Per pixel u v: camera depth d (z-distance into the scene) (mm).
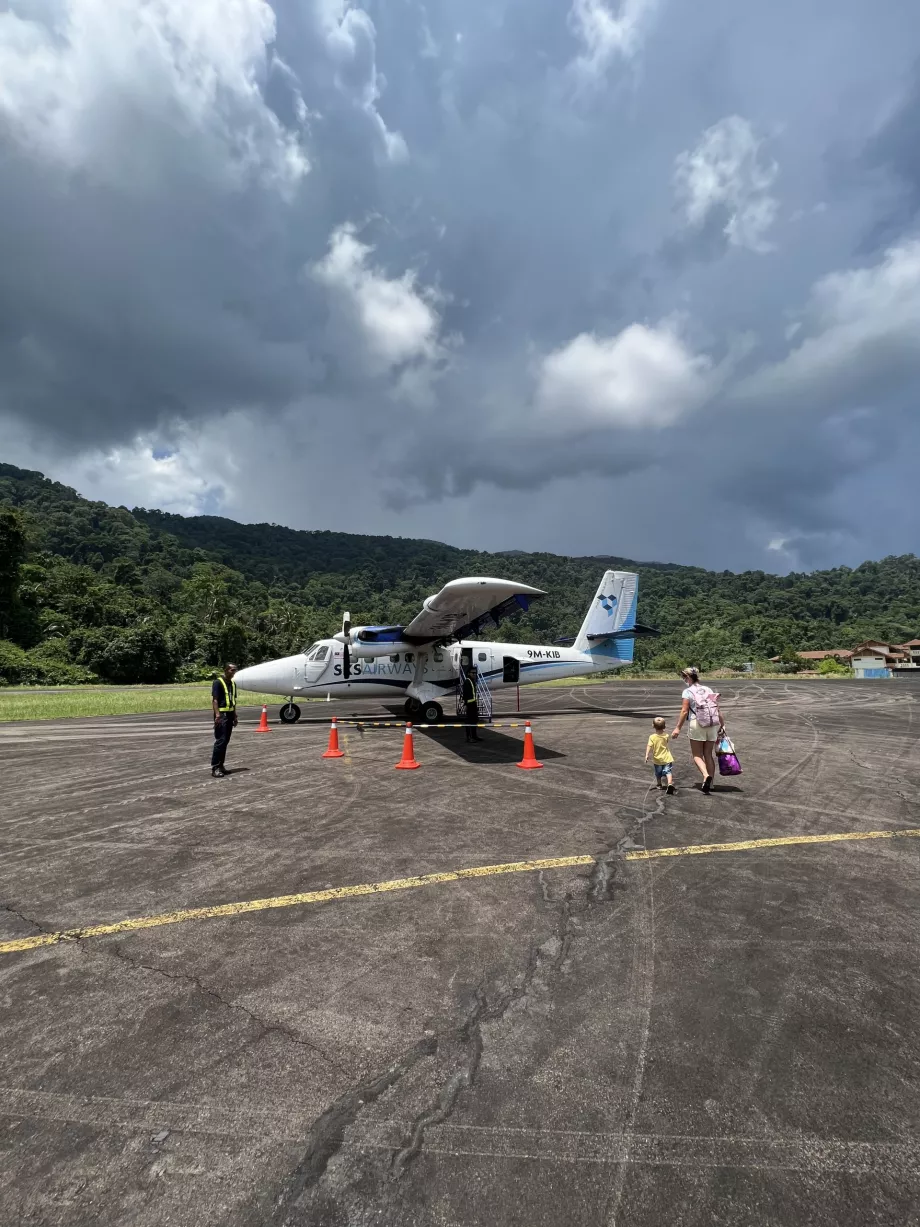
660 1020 2807
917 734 13312
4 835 5820
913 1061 2527
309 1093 2336
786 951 3477
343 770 8992
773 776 8555
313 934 3695
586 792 7520
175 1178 1964
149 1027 2768
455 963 3338
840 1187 1932
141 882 4578
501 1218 1812
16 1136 2143
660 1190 1911
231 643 52625
